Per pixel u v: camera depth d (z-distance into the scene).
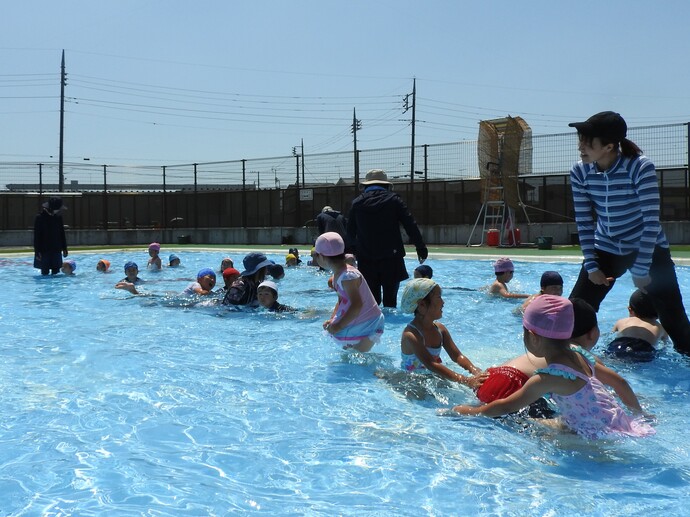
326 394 4.32
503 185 20.25
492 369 4.07
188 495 2.75
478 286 10.09
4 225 28.14
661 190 19.69
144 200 29.20
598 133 4.85
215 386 4.51
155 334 6.45
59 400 4.16
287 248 22.09
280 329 6.66
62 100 41.44
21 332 6.62
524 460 3.16
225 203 27.77
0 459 3.15
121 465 3.08
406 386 4.43
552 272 6.39
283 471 3.02
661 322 5.30
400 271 8.14
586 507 2.62
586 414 3.46
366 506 2.64
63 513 2.57
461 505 2.65
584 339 3.93
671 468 3.06
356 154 23.92
